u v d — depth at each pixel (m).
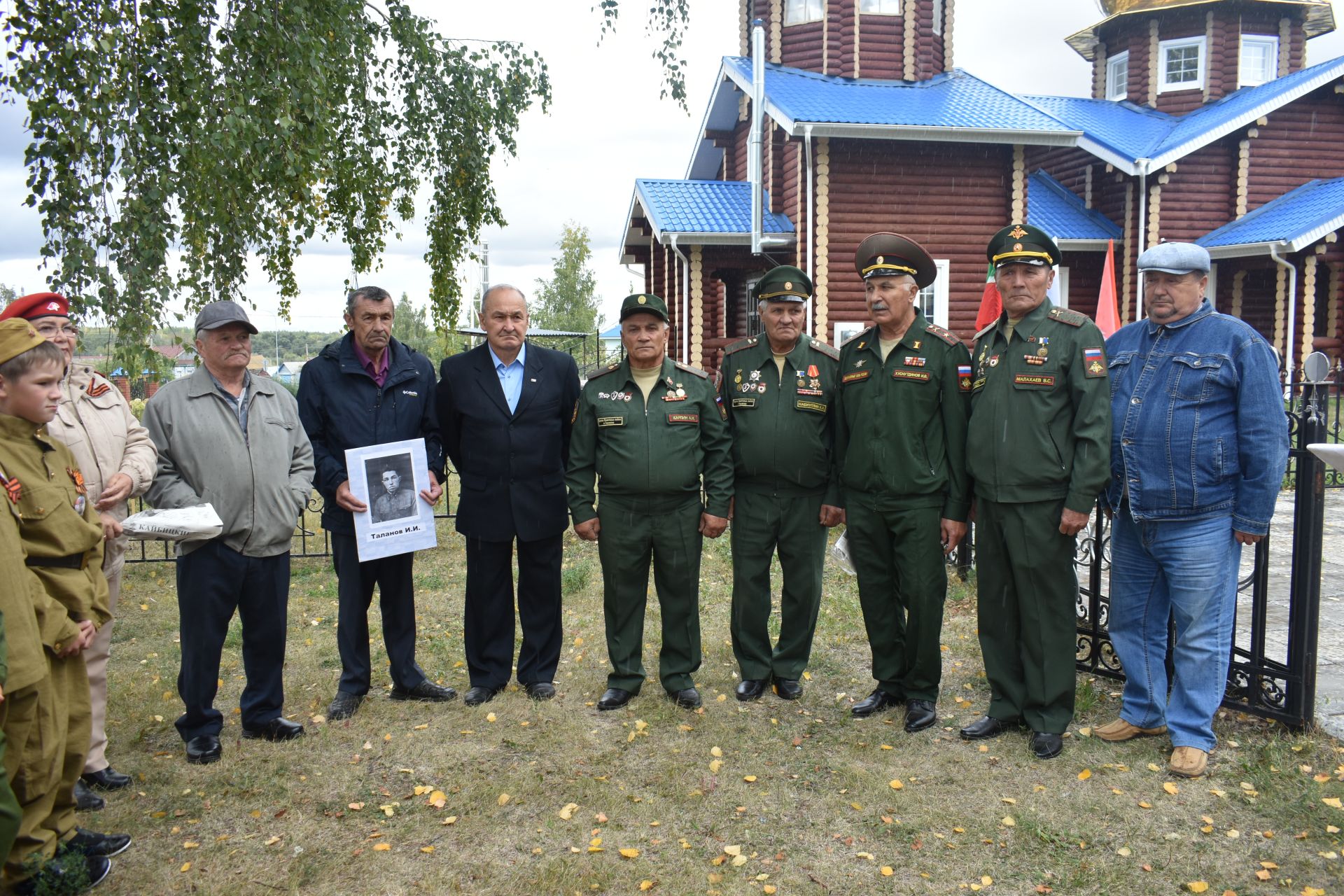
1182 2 19.72
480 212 9.99
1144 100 20.64
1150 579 4.04
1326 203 17.25
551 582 4.75
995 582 4.15
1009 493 3.97
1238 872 3.09
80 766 3.18
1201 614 3.76
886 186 15.73
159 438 3.87
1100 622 4.93
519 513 4.56
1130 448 3.89
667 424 4.47
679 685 4.68
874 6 17.09
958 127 14.92
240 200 7.00
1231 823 3.38
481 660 4.73
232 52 6.21
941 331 4.27
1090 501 3.82
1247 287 18.86
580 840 3.38
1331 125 18.66
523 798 3.68
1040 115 15.86
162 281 5.89
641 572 4.62
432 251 10.05
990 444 4.03
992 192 16.09
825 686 4.90
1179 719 3.82
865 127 14.73
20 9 5.49
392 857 3.27
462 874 3.17
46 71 5.52
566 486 4.74
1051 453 3.91
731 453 4.65
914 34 17.11
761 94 14.31
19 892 2.92
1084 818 3.45
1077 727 4.26
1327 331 19.69
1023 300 3.98
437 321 10.25
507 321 4.46
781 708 4.60
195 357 6.10
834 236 15.59
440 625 6.14
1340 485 11.12
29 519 3.00
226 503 3.93
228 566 3.97
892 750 4.07
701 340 16.91
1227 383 3.69
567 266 42.53
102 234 5.72
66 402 3.51
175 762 4.01
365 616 4.61
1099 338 3.89
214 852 3.30
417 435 4.59
